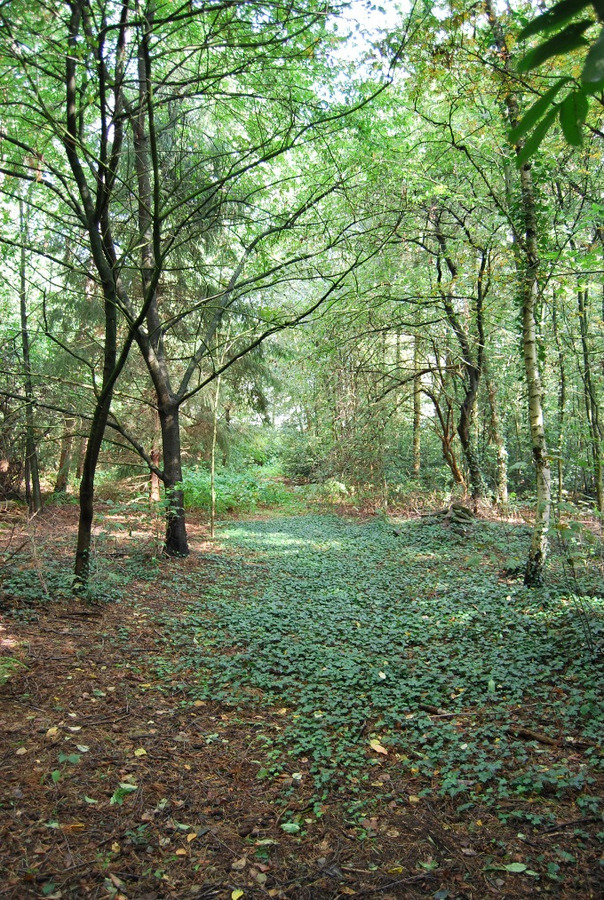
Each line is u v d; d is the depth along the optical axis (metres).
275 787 3.59
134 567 9.24
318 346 12.99
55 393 11.31
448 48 6.57
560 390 13.54
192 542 12.61
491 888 2.71
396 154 10.38
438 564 10.06
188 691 4.87
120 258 6.66
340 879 2.79
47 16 5.48
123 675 5.08
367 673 5.25
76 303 13.39
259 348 15.89
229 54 6.84
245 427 18.08
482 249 10.87
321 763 3.82
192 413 16.14
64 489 16.53
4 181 7.52
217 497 17.17
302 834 3.13
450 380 16.69
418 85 7.24
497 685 4.95
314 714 4.48
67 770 3.55
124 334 12.73
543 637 5.92
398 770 3.76
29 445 10.52
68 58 5.49
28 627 5.84
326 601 7.80
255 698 4.83
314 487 18.59
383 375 14.54
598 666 5.04
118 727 4.17
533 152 0.95
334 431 15.57
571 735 4.07
